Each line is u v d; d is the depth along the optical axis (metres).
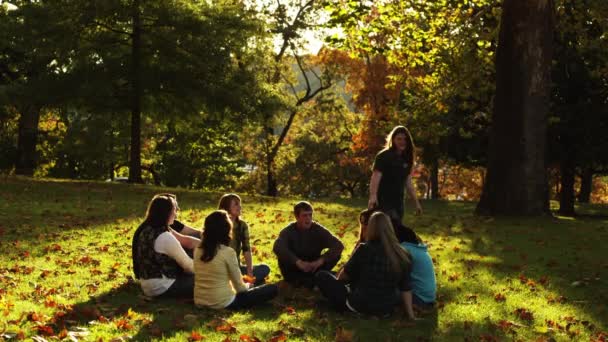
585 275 10.03
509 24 17.80
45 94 25.42
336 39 19.38
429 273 7.67
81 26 26.19
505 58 17.91
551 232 15.01
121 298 7.72
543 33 17.61
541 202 17.86
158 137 51.59
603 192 62.31
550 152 26.67
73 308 7.04
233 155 54.91
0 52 29.34
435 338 6.39
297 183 54.59
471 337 6.46
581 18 20.64
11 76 31.03
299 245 8.98
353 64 40.59
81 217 15.20
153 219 7.82
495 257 11.39
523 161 17.66
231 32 27.41
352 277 7.23
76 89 25.50
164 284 7.66
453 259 11.07
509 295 8.51
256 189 55.06
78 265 9.60
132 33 26.80
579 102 25.03
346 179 54.28
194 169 51.12
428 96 24.69
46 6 25.84
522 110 17.62
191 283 7.71
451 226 15.89
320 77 41.84
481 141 27.69
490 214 18.22
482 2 20.88
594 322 7.36
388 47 19.81
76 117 35.53
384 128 32.66
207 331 6.35
